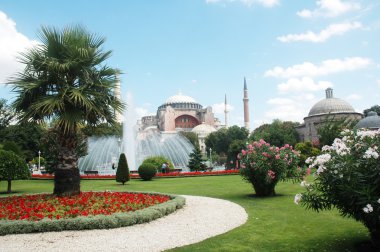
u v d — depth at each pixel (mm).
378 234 5949
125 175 22875
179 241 7246
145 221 9125
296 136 78938
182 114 132000
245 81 121688
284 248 6559
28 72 11602
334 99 76500
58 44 11781
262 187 14719
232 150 46781
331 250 6312
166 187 20312
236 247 6699
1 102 47438
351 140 6324
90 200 10562
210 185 21125
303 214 10039
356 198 5523
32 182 26547
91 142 44062
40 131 47969
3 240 7410
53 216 8812
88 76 11578
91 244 7023
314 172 6203
